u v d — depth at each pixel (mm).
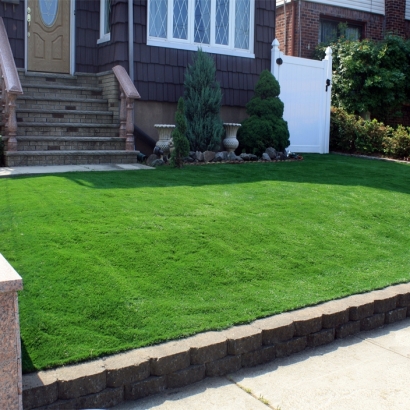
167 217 5438
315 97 12250
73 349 3311
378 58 14508
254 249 5020
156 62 10156
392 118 16078
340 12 15828
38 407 2953
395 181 8297
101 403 3115
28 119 9117
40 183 6441
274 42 11594
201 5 10703
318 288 4508
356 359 3840
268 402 3234
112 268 4277
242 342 3607
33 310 3625
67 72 10719
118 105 9719
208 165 8844
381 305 4430
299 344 3914
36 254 4336
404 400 3316
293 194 6887
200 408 3143
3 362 2633
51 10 10477
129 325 3625
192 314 3844
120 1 9781
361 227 6020
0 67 8828
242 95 11289
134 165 8516
